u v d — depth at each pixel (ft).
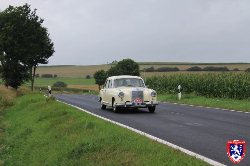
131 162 25.52
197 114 63.98
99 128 38.70
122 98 67.21
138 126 48.26
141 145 30.04
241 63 372.38
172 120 55.21
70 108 60.95
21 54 128.77
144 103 67.36
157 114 64.54
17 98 107.45
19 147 43.78
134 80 72.18
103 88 77.05
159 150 28.43
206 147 33.88
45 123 50.57
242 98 101.09
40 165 33.19
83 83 347.56
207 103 86.63
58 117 52.29
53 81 372.38
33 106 73.82
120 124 49.98
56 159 31.78
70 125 42.70
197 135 40.78
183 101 96.53
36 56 136.98
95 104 90.79
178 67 365.40
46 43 139.33
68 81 370.32
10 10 131.23
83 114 51.88
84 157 29.37
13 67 129.39
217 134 41.50
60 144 35.70
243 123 51.31
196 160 25.46
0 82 173.17
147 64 415.85
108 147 30.27
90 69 461.78
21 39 129.90
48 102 73.41
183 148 33.14
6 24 126.62
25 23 129.80
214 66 352.69
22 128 55.72
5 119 72.13
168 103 91.81
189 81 123.44
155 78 148.05
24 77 133.08
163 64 410.52
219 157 29.71
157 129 45.47
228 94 104.99
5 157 40.29
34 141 42.45
